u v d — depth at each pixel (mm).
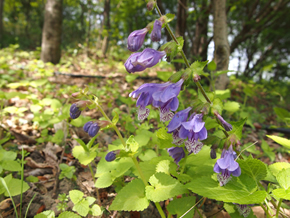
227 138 217
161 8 1112
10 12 3324
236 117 726
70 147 460
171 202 245
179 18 1114
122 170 290
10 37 2898
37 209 300
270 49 1854
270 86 1480
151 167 297
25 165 394
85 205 256
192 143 203
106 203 325
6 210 293
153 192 229
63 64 1601
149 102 208
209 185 217
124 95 894
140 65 196
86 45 2166
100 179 285
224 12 663
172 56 217
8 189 264
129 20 2387
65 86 939
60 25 1462
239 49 1958
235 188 215
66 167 355
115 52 2326
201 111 210
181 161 296
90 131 245
